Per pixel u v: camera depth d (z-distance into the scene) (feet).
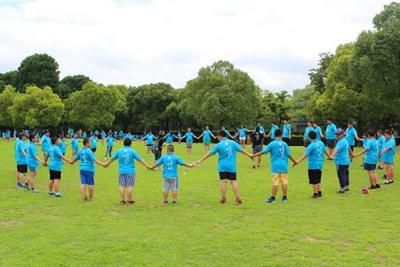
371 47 101.14
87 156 46.88
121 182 44.83
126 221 36.37
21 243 29.76
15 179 65.26
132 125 304.09
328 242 30.09
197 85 225.56
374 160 53.06
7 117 270.67
